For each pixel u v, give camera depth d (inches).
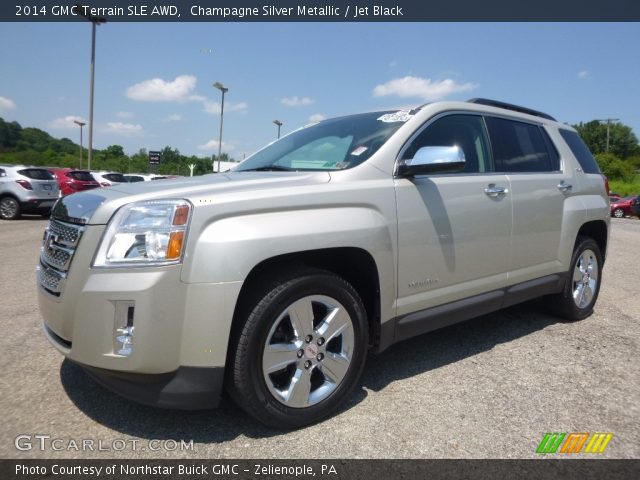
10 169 521.3
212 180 101.7
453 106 129.4
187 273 81.4
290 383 92.7
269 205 89.0
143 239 82.0
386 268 104.2
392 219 105.8
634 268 289.4
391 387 113.0
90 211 86.8
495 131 140.1
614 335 152.3
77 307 83.9
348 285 99.3
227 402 104.7
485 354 134.7
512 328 158.7
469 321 166.1
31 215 602.5
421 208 111.7
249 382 86.4
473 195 124.0
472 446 88.6
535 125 158.1
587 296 170.1
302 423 93.5
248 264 83.7
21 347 133.0
